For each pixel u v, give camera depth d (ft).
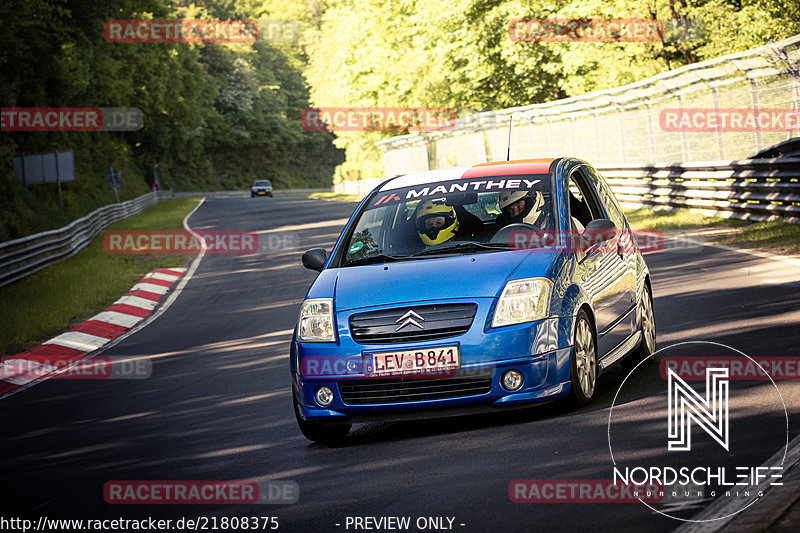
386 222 58.54
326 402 50.93
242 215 369.71
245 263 187.93
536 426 48.57
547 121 278.46
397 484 41.42
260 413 62.28
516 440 46.19
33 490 49.24
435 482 40.83
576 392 50.72
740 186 146.51
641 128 206.59
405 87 419.95
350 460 47.44
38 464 55.72
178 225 331.77
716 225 148.56
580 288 52.34
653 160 199.31
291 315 111.96
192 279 169.89
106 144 545.85
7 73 330.54
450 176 61.72
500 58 339.57
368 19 473.26
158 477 48.78
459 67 357.82
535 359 48.73
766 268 98.84
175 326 117.08
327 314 51.62
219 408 65.82
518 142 311.88
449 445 47.55
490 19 331.36
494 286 49.90
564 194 57.31
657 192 187.21
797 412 43.93
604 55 254.88
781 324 67.51
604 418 47.96
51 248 201.77
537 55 322.75
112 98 445.78
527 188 57.93
